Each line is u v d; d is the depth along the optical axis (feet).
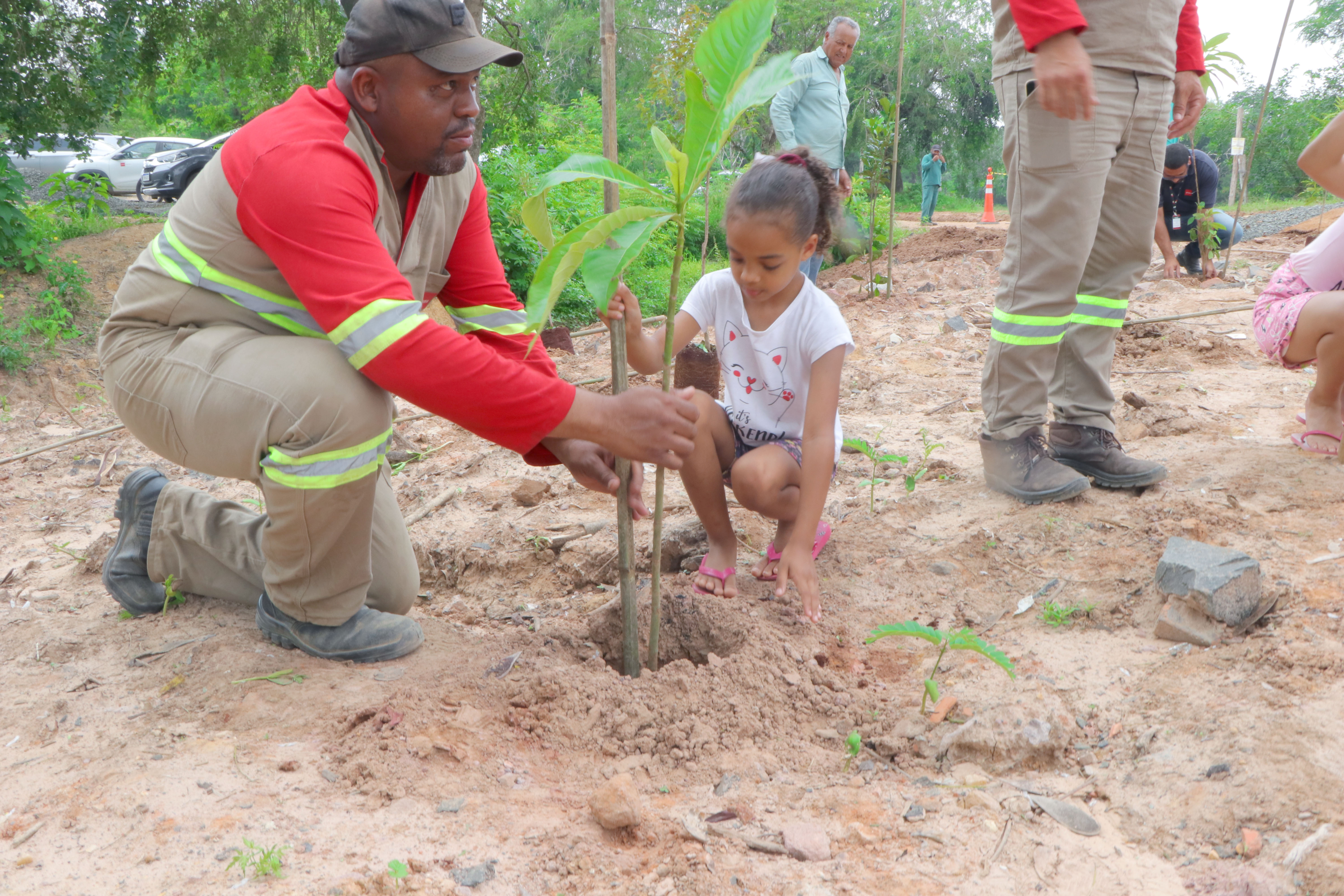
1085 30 9.16
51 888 5.28
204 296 7.57
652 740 6.71
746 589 9.31
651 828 5.74
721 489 9.07
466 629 9.08
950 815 5.84
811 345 8.61
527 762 6.54
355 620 8.13
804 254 7.77
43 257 24.68
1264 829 5.51
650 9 91.71
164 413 7.65
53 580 10.58
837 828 5.75
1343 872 5.05
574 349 21.86
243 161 6.93
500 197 33.55
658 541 7.41
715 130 6.13
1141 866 5.40
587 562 10.17
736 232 7.55
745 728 6.83
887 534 10.28
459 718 6.84
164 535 8.91
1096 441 10.73
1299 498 9.89
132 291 7.78
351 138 7.05
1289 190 85.05
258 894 5.14
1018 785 6.16
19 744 6.93
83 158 37.09
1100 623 8.13
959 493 11.24
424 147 7.20
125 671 8.02
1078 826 5.72
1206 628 7.58
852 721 6.98
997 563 9.39
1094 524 9.87
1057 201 9.78
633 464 7.82
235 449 7.45
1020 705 6.76
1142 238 10.44
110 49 36.32
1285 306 11.36
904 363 18.34
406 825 5.77
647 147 83.25
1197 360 16.78
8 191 24.25
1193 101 11.32
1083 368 10.78
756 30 6.04
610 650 8.52
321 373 7.13
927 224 67.72
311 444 7.16
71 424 19.11
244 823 5.79
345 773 6.30
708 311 9.19
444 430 16.05
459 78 6.97
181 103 110.63
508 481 13.32
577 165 6.10
